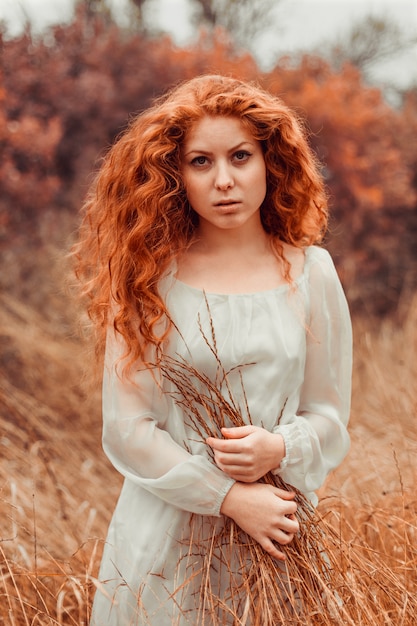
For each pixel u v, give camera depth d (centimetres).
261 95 168
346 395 177
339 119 582
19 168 528
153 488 163
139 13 724
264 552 165
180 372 163
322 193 187
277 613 165
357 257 581
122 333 166
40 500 275
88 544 251
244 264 172
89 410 363
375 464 281
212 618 160
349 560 179
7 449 315
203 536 168
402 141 624
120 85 571
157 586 170
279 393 167
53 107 555
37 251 466
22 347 384
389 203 599
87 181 524
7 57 554
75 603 222
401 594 184
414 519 220
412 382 347
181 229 174
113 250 174
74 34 585
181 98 166
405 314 546
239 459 158
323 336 172
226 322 165
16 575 226
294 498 171
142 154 169
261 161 166
